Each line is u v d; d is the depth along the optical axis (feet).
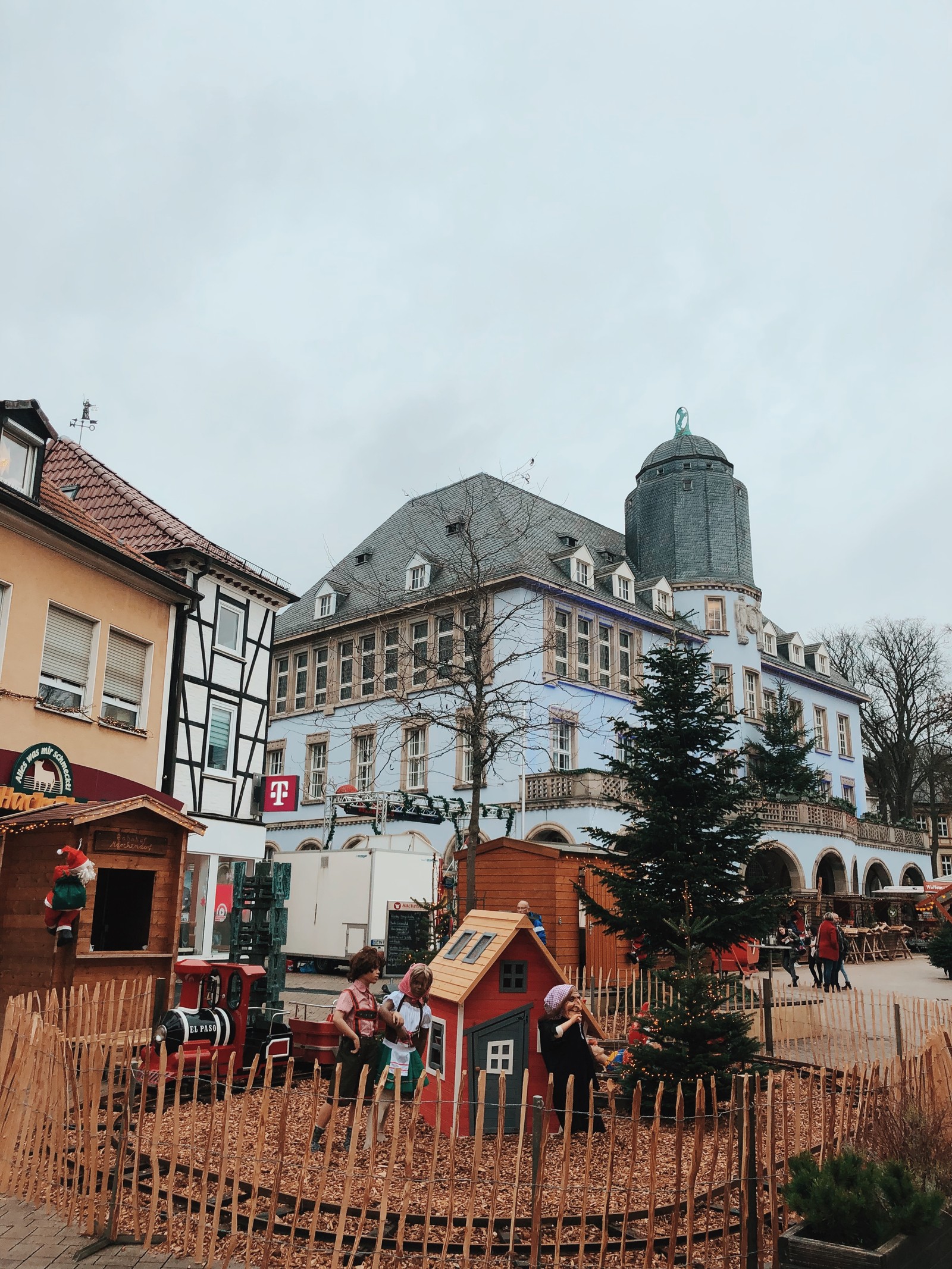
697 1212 19.26
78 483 81.46
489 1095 24.93
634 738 36.50
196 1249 17.17
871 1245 16.75
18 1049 21.76
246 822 75.05
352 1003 24.75
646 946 35.04
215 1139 22.82
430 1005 27.02
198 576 71.31
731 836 34.83
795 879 124.26
